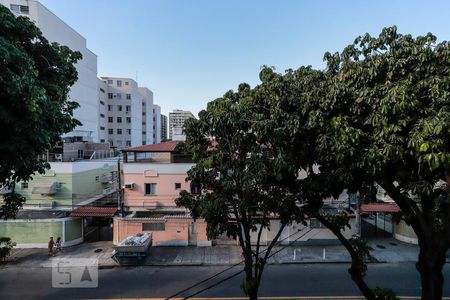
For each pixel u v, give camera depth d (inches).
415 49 226.7
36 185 874.1
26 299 474.3
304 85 271.3
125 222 738.2
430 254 256.2
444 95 204.4
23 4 1258.6
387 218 810.8
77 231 760.3
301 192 289.0
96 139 1792.6
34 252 693.9
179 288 511.8
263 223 306.3
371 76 237.5
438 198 271.3
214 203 263.3
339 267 598.2
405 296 467.2
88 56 1705.2
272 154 272.2
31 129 278.5
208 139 297.1
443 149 194.1
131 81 2402.8
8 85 246.8
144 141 2790.4
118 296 482.9
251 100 290.0
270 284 515.8
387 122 217.6
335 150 232.2
